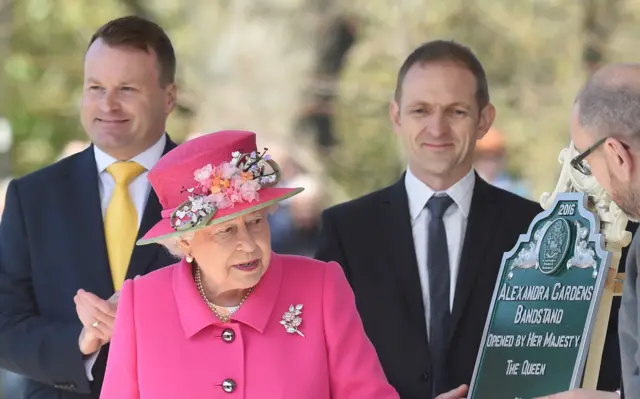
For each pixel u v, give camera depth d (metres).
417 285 17.06
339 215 17.84
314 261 14.52
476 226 17.30
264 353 13.82
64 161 17.94
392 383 16.78
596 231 14.07
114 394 13.96
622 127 12.77
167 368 13.79
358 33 48.44
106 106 17.28
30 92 43.97
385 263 17.23
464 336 16.81
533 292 14.53
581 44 45.19
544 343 14.24
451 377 16.70
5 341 16.80
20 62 43.81
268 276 14.18
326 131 48.59
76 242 17.22
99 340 16.33
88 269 17.09
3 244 17.53
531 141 44.38
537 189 44.16
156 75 17.59
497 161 42.94
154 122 17.64
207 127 47.50
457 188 17.48
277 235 38.28
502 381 14.48
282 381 13.69
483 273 17.05
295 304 14.13
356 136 47.69
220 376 13.69
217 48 47.94
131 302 14.24
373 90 47.53
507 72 45.41
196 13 48.00
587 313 13.90
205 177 13.48
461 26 45.94
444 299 17.05
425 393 16.66
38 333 16.70
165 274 14.48
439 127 17.22
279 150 45.19
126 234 17.25
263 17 48.97
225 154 13.66
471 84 17.41
